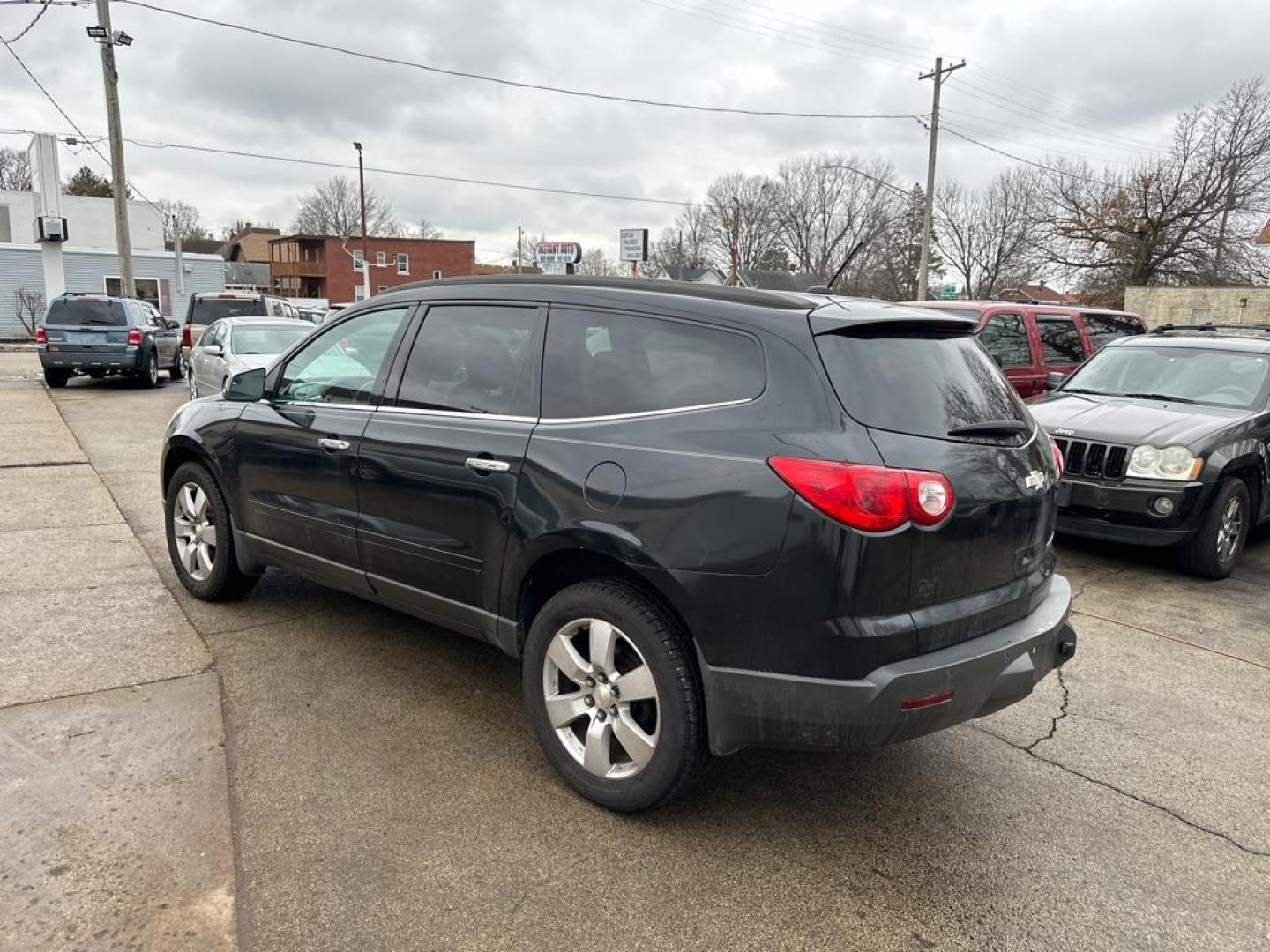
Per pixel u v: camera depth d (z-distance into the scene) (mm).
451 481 3336
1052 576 3354
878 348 2807
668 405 2902
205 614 4598
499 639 3309
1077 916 2578
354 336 3992
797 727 2605
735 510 2605
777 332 2770
